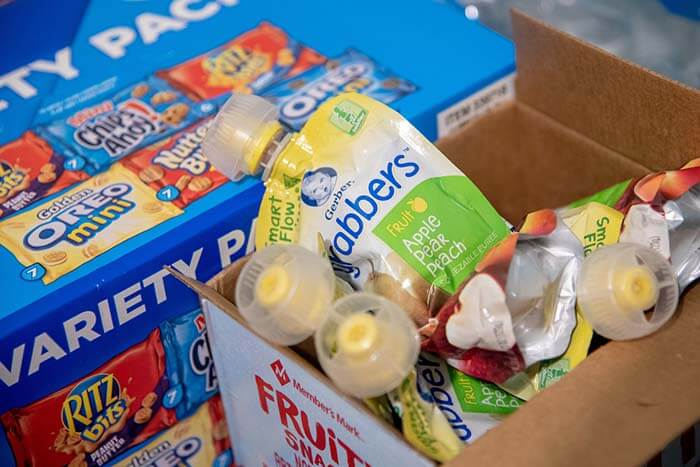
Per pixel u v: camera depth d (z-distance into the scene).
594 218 0.67
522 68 0.82
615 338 0.59
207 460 0.82
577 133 0.81
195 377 0.76
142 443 0.76
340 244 0.66
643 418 0.54
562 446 0.53
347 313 0.56
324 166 0.68
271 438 0.73
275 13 0.90
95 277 0.67
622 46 1.06
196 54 0.86
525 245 0.63
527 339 0.61
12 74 0.85
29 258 0.68
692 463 0.60
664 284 0.59
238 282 0.60
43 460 0.71
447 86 0.81
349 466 0.63
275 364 0.63
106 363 0.70
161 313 0.71
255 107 0.70
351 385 0.54
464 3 1.12
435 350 0.62
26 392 0.67
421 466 0.55
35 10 0.87
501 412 0.64
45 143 0.78
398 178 0.66
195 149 0.76
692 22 1.06
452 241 0.65
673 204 0.65
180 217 0.71
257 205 0.72
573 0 1.12
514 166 0.88
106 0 0.93
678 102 0.70
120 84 0.84
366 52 0.85
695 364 0.57
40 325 0.65
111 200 0.72
